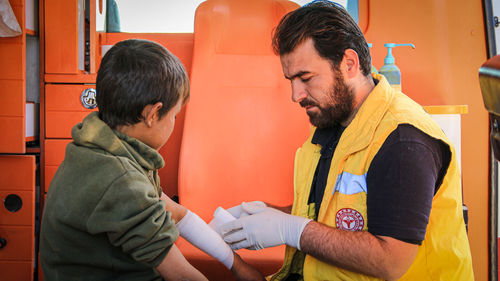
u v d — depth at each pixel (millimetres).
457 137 1539
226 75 1643
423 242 876
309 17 888
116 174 771
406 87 1941
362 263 809
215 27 1640
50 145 1634
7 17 1438
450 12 1910
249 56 1655
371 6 1949
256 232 973
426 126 843
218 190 1592
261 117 1631
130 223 751
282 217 964
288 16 929
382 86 926
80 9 1668
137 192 771
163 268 828
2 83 1517
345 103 930
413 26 1936
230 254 1022
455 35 1910
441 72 1920
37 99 1680
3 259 1575
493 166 1864
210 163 1591
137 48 849
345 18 898
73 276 822
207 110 1614
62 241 810
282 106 1637
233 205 1594
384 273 805
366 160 868
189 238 1013
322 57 891
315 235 880
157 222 786
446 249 875
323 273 928
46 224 835
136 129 866
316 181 1040
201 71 1627
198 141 1588
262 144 1619
